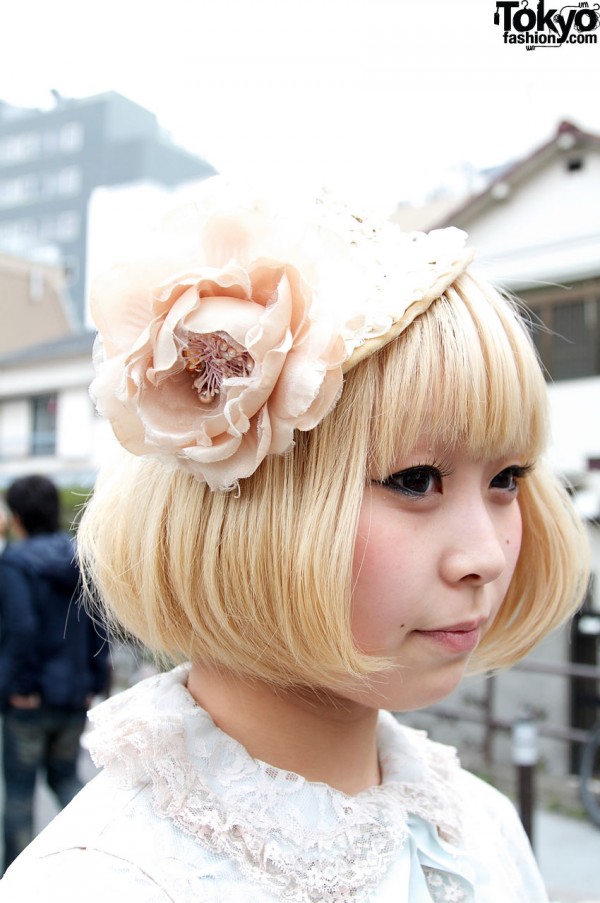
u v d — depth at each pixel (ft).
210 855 1.49
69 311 38.14
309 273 1.50
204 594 1.58
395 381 1.54
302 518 1.52
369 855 1.56
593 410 11.91
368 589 1.53
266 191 1.66
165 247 1.53
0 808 6.21
